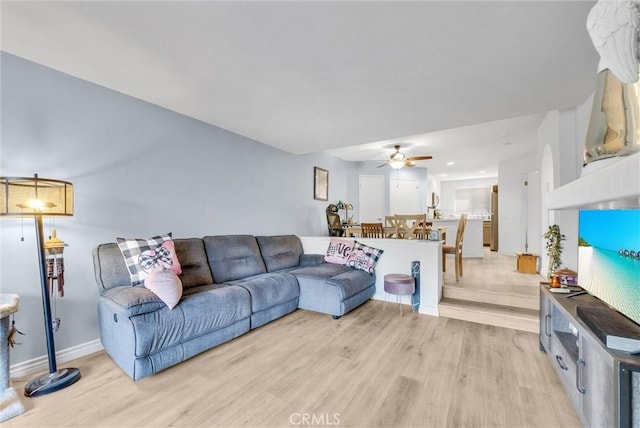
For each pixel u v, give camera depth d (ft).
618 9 2.34
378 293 12.87
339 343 8.54
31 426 5.17
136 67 7.11
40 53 6.55
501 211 23.48
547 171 13.57
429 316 10.91
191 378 6.68
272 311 10.05
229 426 5.19
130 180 9.05
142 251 8.26
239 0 4.81
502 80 7.64
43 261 6.31
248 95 8.61
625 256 4.77
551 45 6.09
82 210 7.95
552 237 10.62
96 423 5.24
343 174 23.17
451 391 6.19
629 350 4.03
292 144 14.32
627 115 3.47
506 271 15.99
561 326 7.01
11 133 6.75
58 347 7.42
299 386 6.38
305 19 5.29
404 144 18.25
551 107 9.43
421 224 14.84
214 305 7.99
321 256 13.75
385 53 6.41
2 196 5.62
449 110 9.73
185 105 9.47
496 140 17.17
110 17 5.25
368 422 5.28
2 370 5.77
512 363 7.36
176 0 4.80
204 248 10.43
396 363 7.37
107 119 8.46
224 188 12.41
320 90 8.27
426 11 5.08
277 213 15.70
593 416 4.63
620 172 2.71
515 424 5.21
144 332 6.44
